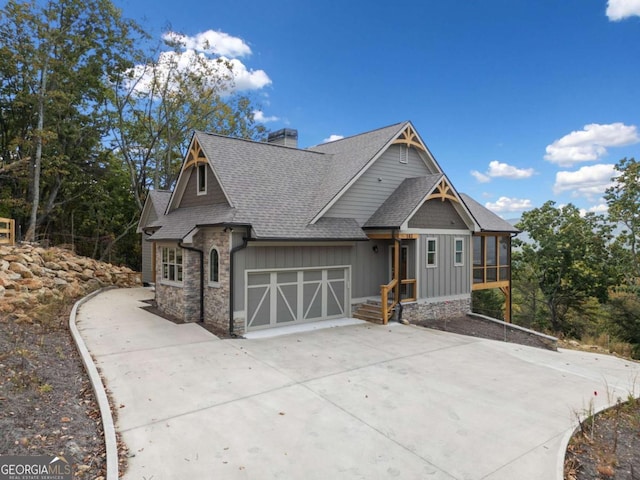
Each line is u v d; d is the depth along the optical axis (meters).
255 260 12.16
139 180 31.36
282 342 11.03
